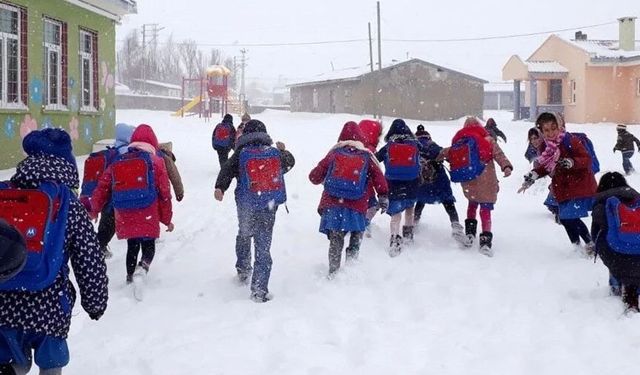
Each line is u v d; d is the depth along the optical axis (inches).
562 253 335.3
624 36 1674.5
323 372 185.6
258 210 257.6
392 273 295.6
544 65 1728.6
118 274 294.7
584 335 215.5
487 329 224.1
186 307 250.2
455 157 340.5
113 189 263.7
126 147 294.2
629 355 198.5
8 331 124.0
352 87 1948.8
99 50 758.5
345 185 279.4
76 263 132.3
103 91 773.9
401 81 1904.5
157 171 269.6
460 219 430.0
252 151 262.2
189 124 1612.9
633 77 1610.5
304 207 479.5
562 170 317.7
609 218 233.5
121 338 214.5
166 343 210.2
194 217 443.5
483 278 286.8
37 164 131.3
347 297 260.2
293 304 252.2
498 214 460.4
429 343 210.4
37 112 618.8
